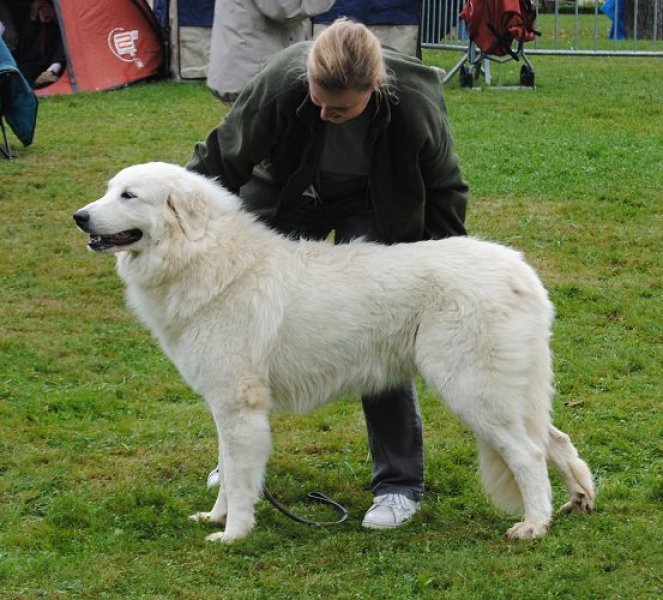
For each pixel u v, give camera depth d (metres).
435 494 5.08
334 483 5.24
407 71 4.31
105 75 15.98
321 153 4.48
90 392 6.36
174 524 4.75
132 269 4.62
